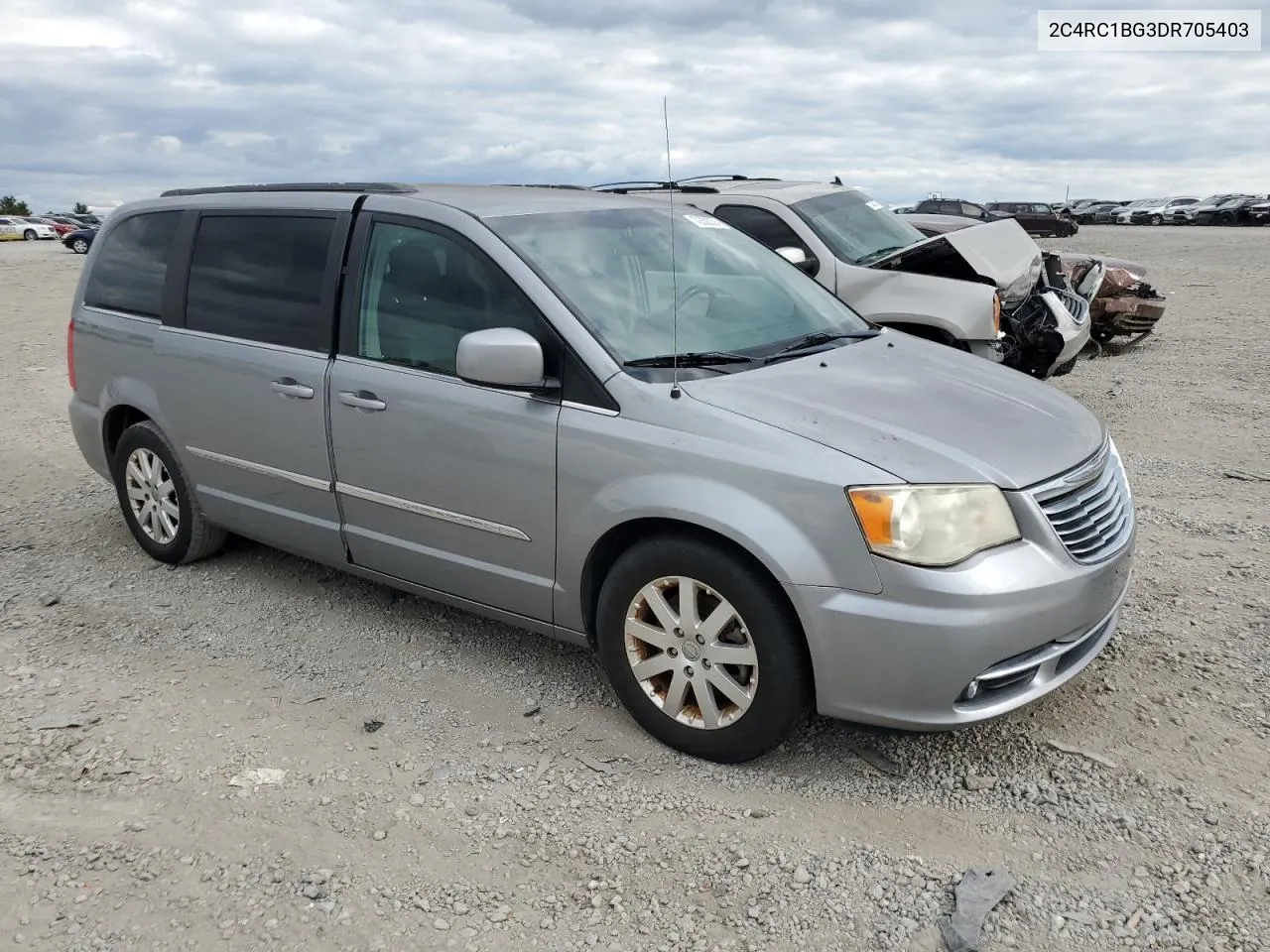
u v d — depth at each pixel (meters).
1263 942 2.54
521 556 3.66
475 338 3.40
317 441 4.18
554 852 2.95
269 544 4.73
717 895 2.76
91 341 5.23
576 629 3.62
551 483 3.48
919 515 2.92
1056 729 3.49
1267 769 3.25
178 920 2.72
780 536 3.01
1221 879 2.77
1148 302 10.95
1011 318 7.62
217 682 3.97
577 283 3.67
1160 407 8.43
